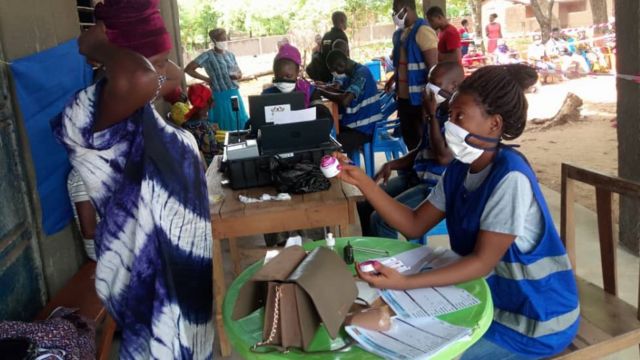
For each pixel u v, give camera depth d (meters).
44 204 2.51
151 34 1.31
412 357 1.15
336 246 1.81
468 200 1.60
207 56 6.62
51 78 2.59
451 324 1.29
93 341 1.93
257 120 3.02
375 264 1.48
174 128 1.47
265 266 1.28
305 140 2.49
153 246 1.39
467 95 1.49
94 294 2.40
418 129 5.02
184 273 1.45
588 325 1.79
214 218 2.18
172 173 1.40
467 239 1.63
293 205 2.19
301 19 21.34
